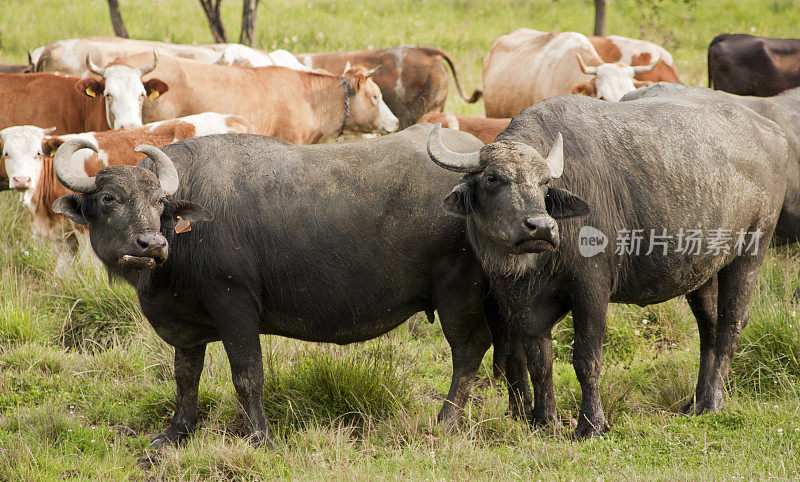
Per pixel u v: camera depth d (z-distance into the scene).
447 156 11.23
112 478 11.45
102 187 11.27
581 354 12.33
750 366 14.64
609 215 12.18
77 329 17.17
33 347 15.90
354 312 12.77
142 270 11.87
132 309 17.06
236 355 12.53
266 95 25.53
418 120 33.00
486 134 20.92
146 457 12.57
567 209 11.20
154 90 23.05
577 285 12.08
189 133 20.12
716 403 13.39
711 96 14.45
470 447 11.85
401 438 12.56
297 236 12.41
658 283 12.98
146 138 19.69
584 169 12.09
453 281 12.40
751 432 11.85
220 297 12.35
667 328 16.66
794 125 17.61
